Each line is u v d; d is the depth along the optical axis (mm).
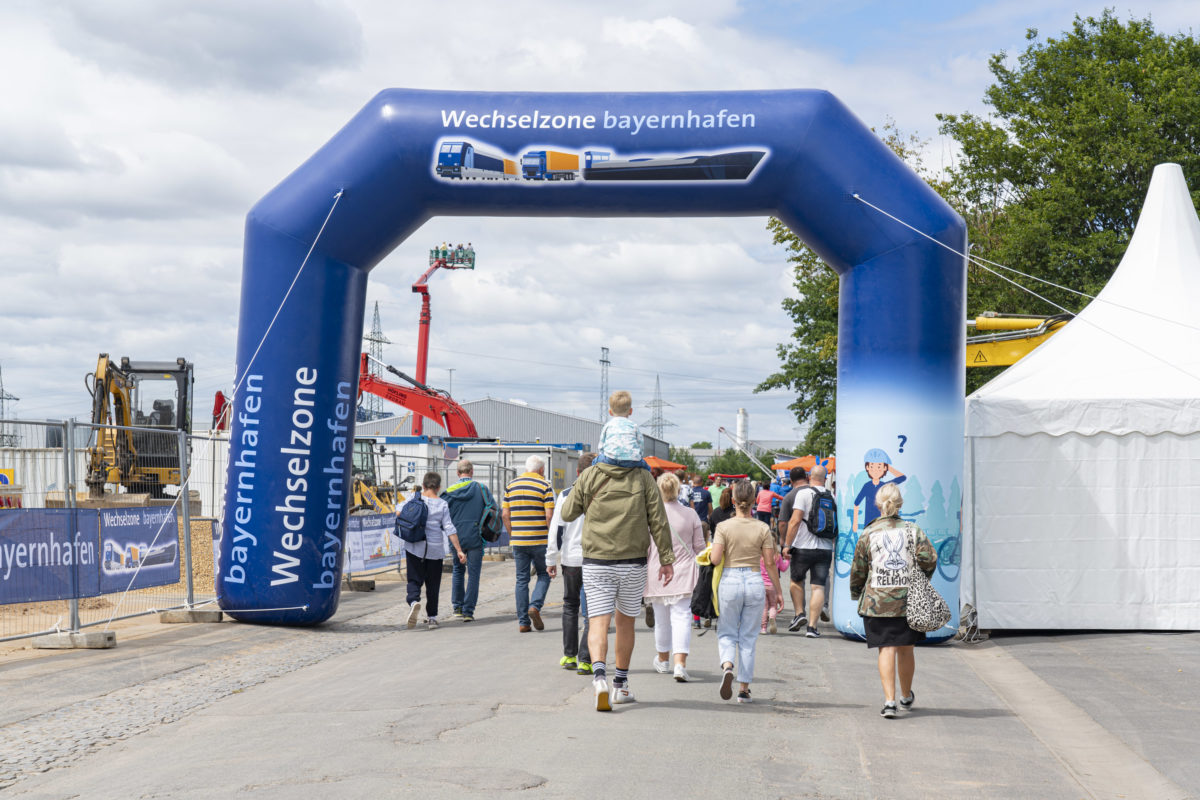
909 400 11148
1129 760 6180
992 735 6848
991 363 17406
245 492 11859
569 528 9008
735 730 6754
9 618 12352
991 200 34219
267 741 6359
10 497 10047
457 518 13141
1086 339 13094
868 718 7309
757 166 11320
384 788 5238
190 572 12531
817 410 45500
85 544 10406
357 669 9250
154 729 6867
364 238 11930
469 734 6465
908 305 11164
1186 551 11594
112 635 10266
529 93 11750
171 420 27500
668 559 7539
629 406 7766
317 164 11859
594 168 11469
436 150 11562
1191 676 8891
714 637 11547
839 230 11367
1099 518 11625
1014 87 34656
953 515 11203
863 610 7406
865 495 11242
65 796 5242
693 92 11617
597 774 5539
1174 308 13242
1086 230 31078
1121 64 32000
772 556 7750
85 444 11094
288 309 11844
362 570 17062
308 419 11859
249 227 12023
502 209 11922
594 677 7246
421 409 31594
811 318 45062
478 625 12680
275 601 11805
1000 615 11578
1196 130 30062
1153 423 11570
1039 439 11664
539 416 74938
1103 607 11570
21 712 7324
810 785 5512
